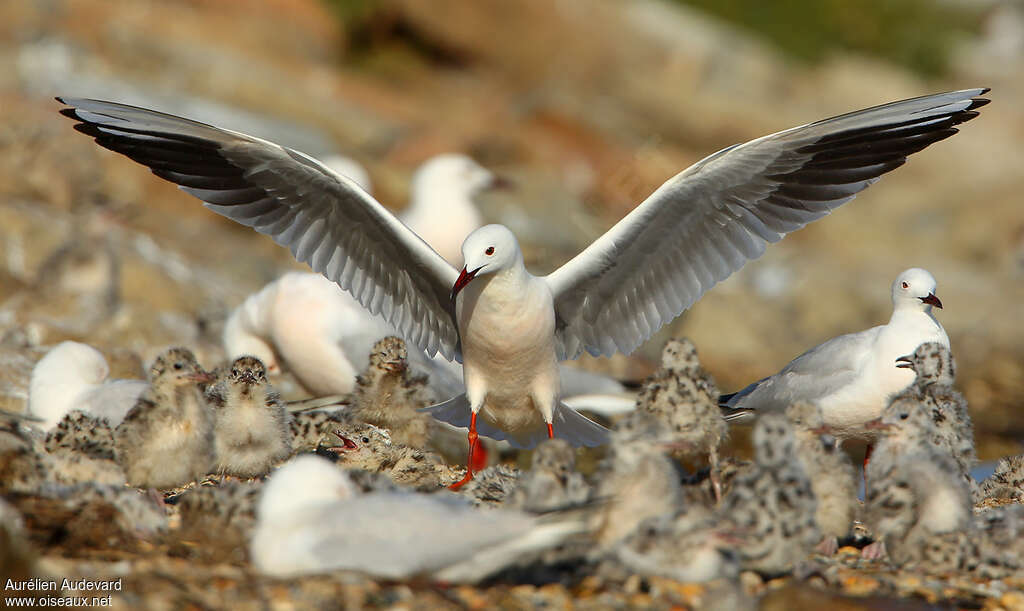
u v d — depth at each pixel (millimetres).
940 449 11734
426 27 47062
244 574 8914
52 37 37188
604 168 34688
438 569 8773
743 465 12016
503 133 41031
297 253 13539
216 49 39594
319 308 17375
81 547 9609
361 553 8711
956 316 34062
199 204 30953
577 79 47438
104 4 39906
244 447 12875
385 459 13594
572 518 8820
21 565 8242
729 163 12938
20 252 22344
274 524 9016
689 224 13492
